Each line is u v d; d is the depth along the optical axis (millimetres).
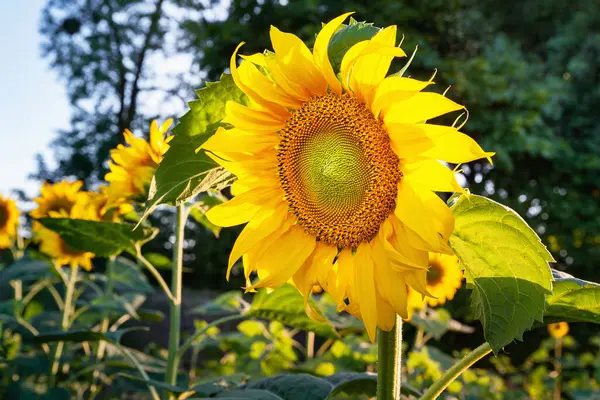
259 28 2961
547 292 323
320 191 386
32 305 1271
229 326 1964
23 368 952
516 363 2682
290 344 1152
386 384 367
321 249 393
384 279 354
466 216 338
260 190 404
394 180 366
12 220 1138
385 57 341
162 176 392
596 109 3920
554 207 3568
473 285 345
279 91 389
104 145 5711
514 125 3113
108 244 623
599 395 1755
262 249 402
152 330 1906
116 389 984
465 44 3549
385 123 357
